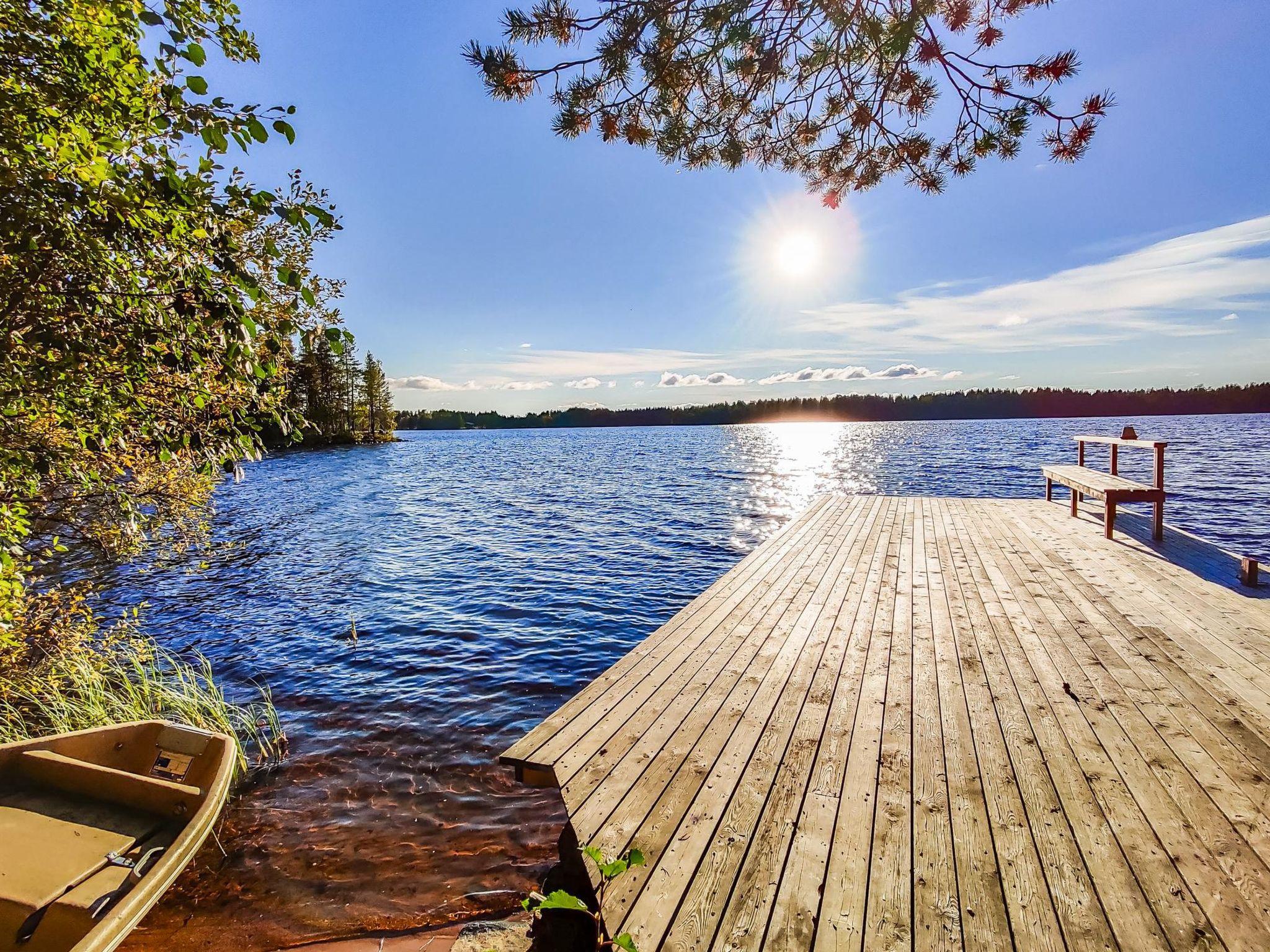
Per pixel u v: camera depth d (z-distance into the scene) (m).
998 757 2.46
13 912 2.33
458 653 6.75
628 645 6.98
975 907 1.69
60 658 4.73
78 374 2.54
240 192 2.20
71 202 2.14
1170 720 2.73
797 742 2.60
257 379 2.61
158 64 2.12
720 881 1.80
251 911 2.90
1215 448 31.92
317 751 4.57
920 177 3.41
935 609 4.43
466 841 3.45
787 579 5.32
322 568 11.16
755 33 2.98
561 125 3.31
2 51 2.17
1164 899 1.70
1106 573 5.32
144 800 2.85
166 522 5.80
